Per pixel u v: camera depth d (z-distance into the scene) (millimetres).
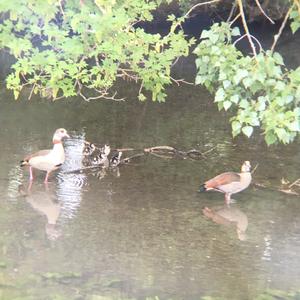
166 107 20406
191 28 35250
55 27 7930
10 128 17062
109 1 7660
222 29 7645
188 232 10523
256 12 34625
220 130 17641
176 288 8406
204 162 14688
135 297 8086
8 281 8391
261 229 10773
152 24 33781
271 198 12383
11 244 9711
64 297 8000
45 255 9328
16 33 9188
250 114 7031
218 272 9000
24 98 20719
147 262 9258
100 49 7797
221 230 10648
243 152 15469
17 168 13742
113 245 9797
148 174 13719
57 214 11117
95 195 12234
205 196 12414
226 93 7309
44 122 17891
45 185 12766
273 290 8453
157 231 10508
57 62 7930
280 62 7191
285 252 9797
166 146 15656
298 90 6941
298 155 15266
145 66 8578
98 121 18328
